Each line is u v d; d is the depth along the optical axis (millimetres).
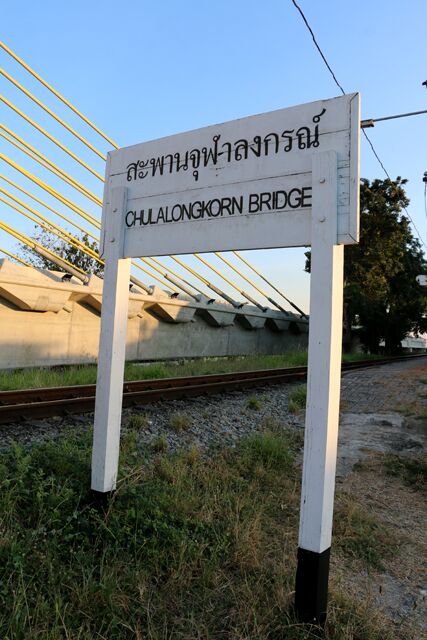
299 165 3451
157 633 2863
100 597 3053
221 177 3824
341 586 3703
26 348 18312
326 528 3148
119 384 4246
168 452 6258
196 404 9555
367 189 38469
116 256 4301
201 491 5082
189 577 3463
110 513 3992
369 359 33000
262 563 3830
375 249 38406
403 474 6617
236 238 3707
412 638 3176
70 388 9258
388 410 11109
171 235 4070
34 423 6895
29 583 3033
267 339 35719
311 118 3422
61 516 3895
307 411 3184
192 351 28031
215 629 3014
